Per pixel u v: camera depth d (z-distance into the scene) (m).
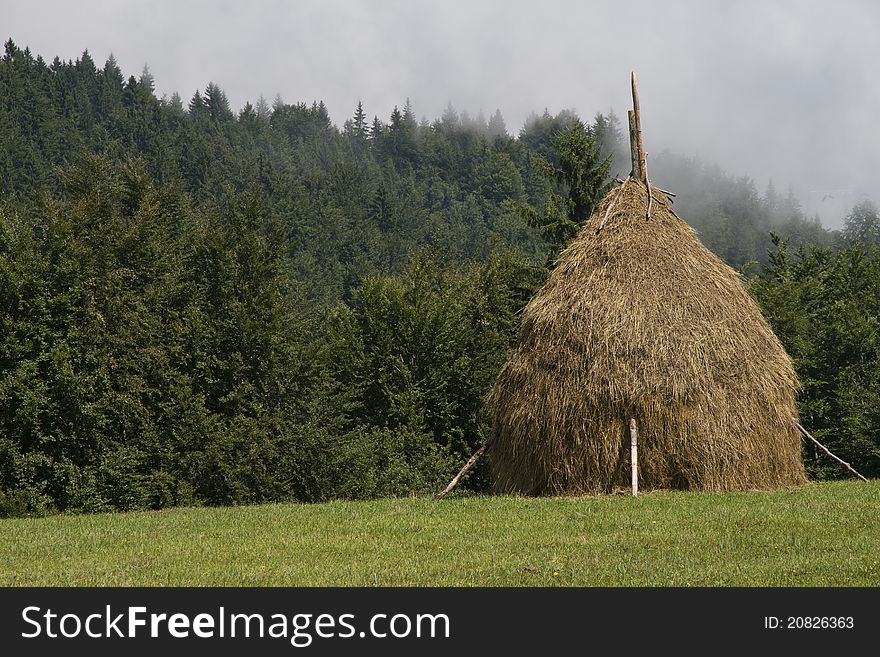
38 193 62.12
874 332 64.12
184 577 14.25
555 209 62.09
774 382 23.98
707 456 22.64
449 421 60.88
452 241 163.88
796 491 22.41
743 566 13.81
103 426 44.81
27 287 43.53
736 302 24.61
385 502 24.16
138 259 51.12
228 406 50.75
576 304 23.80
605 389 22.75
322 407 53.00
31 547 17.73
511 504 21.19
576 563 14.27
